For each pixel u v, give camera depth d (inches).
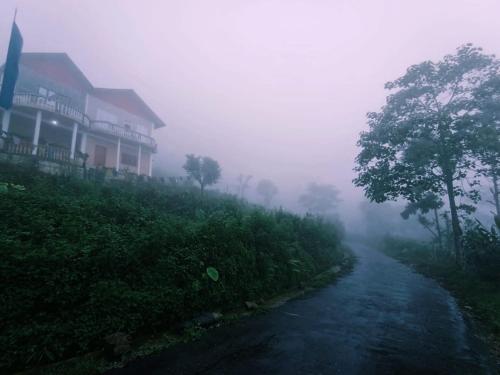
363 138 728.3
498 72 617.6
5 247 148.9
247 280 293.1
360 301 341.7
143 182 647.1
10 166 382.0
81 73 962.7
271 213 552.7
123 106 1117.7
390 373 166.2
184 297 217.5
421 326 257.9
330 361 177.2
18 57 365.4
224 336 208.5
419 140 655.1
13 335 139.3
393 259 984.3
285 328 233.6
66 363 151.2
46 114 743.7
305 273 427.5
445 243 842.2
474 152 587.5
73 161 609.9
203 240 264.4
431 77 666.2
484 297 351.9
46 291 155.1
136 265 205.2
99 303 169.6
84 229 210.2
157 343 187.0
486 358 195.3
